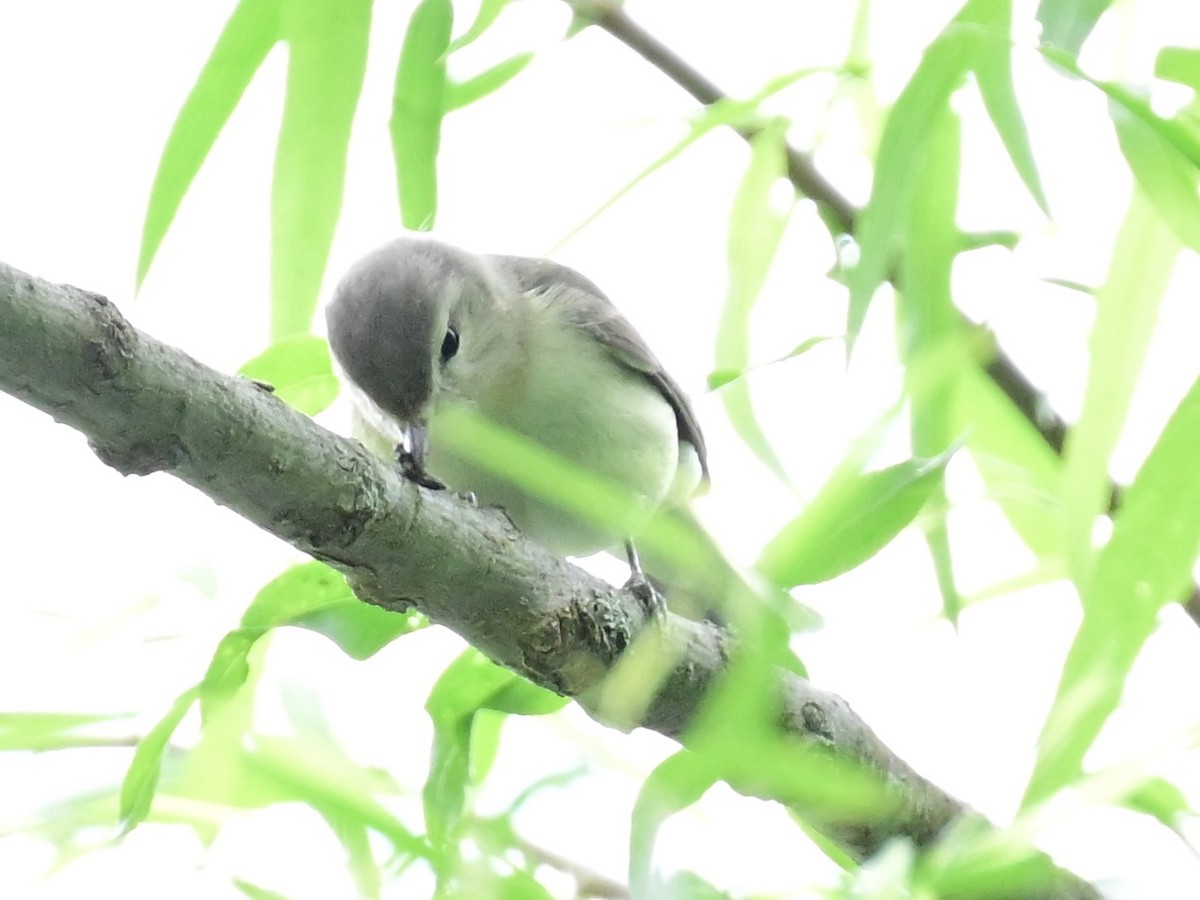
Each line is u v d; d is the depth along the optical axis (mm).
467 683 4430
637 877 3152
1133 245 3611
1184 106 3568
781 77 4117
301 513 3754
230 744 4457
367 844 4145
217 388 3539
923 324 4066
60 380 3307
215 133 4723
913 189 3904
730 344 4656
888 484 3027
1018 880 3266
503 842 4148
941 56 3799
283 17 4766
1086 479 3586
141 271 4664
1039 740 3121
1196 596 3822
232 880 4168
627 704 4277
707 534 3439
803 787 3291
